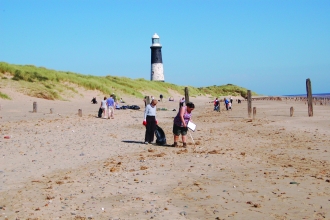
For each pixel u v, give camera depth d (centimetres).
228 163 1398
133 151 1714
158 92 9406
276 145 1866
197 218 827
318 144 1855
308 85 3416
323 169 1285
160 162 1438
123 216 853
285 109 4884
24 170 1339
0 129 2578
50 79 6450
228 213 852
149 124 1922
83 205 941
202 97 11312
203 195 993
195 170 1291
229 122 3159
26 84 5859
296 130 2428
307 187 1045
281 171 1254
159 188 1072
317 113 3900
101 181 1166
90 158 1552
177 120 1812
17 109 4306
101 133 2403
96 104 5681
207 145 1891
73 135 2294
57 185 1136
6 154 1644
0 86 5516
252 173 1230
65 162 1474
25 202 977
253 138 2141
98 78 8012
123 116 3800
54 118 3472
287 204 902
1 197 1022
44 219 849
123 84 8738
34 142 1992
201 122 3241
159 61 10875
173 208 897
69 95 6234
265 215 833
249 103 3553
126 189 1070
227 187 1063
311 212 844
